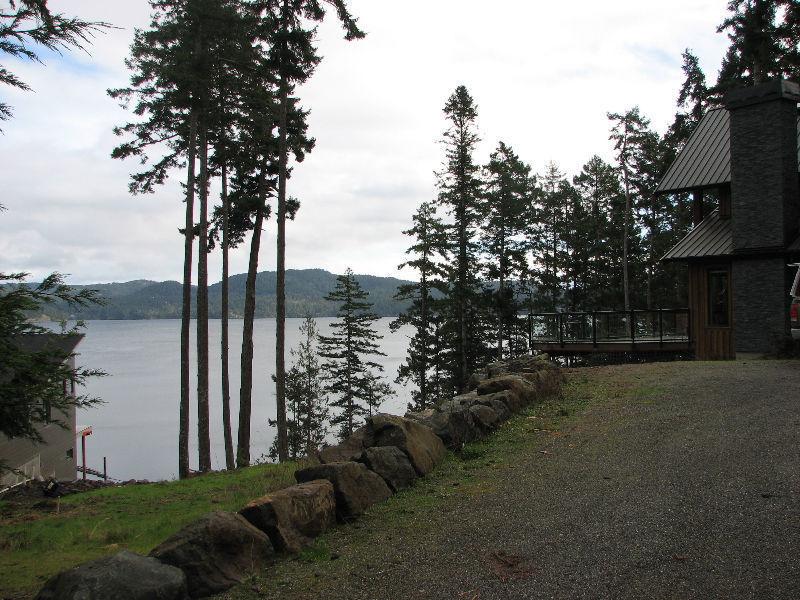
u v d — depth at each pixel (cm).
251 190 2464
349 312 4184
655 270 4444
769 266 1688
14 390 582
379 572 443
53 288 633
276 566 469
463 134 3597
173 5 1948
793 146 1702
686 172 2028
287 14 1767
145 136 2053
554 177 4675
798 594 370
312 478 588
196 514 773
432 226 3691
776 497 525
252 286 2439
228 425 2434
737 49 3048
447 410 853
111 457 5153
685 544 450
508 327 3844
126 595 378
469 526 518
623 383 1140
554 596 390
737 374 1149
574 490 586
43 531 774
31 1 613
